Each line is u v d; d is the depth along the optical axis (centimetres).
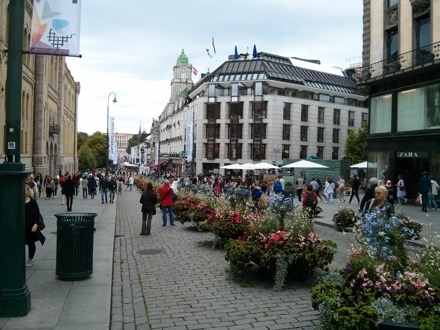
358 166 3928
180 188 2600
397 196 2347
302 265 765
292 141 6669
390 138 2544
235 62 7038
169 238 1326
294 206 894
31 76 3659
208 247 1152
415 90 2395
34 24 693
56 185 3234
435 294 450
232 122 6675
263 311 623
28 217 858
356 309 436
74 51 703
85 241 761
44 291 689
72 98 7094
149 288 748
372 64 2694
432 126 2277
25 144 3547
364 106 7750
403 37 2520
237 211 1127
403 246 594
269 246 750
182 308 638
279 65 7050
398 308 441
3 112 2541
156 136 13475
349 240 1284
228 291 727
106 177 3122
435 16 2284
